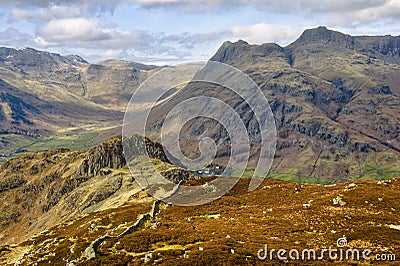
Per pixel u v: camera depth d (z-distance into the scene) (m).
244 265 40.31
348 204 68.88
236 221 62.97
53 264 52.16
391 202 68.62
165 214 75.25
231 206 78.56
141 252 47.22
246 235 52.25
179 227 57.84
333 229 55.03
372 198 70.69
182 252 44.66
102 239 52.06
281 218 63.12
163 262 41.66
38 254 64.50
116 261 43.97
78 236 77.00
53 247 67.06
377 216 61.00
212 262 40.59
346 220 59.19
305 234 53.44
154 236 51.72
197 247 45.88
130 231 59.94
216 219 65.56
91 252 47.19
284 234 53.22
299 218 62.28
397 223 57.72
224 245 45.94
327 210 66.19
